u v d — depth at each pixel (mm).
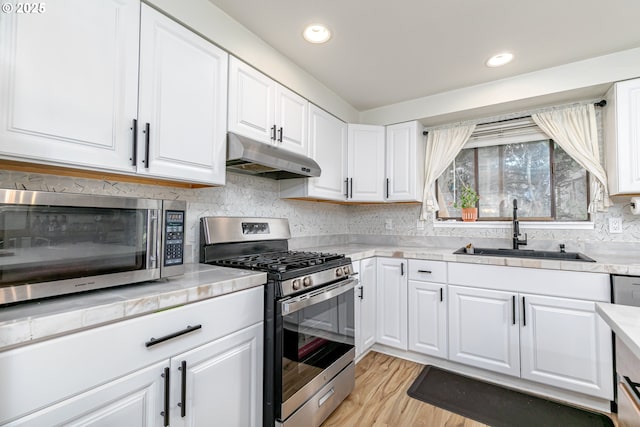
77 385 810
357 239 3279
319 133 2357
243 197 2086
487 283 2051
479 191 2744
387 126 2830
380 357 2451
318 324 1641
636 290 1618
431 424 1640
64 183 1264
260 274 1389
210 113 1500
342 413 1737
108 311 864
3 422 688
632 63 1915
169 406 1022
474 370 2146
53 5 974
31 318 738
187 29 1402
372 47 1918
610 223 2182
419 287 2311
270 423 1381
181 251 1229
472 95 2447
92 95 1069
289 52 1971
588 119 2240
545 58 2041
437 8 1567
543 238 2396
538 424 1633
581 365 1757
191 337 1098
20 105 905
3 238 809
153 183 1527
